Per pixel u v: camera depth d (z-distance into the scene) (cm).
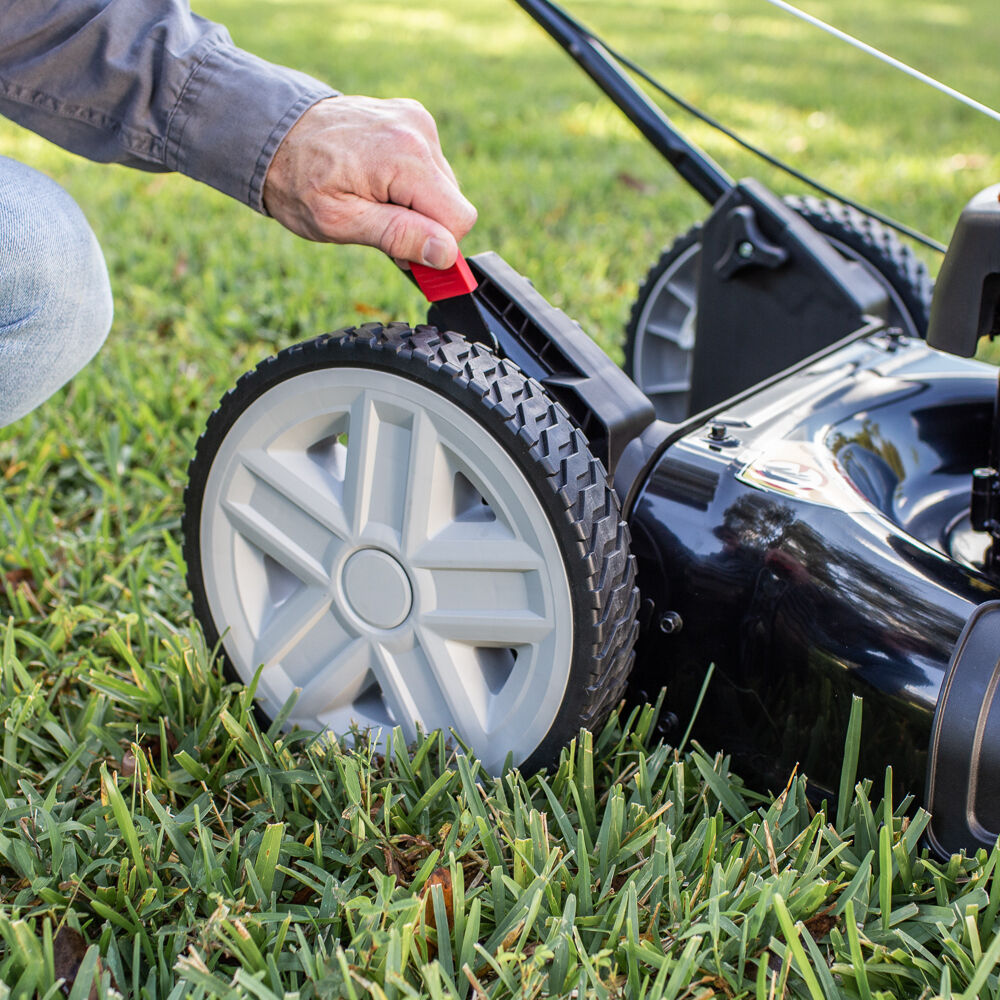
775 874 80
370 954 78
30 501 118
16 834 85
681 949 80
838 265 107
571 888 82
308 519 90
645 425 91
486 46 399
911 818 83
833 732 85
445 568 87
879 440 97
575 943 79
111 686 94
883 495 95
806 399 98
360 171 84
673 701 90
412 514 87
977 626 82
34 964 76
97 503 118
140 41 86
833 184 220
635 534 90
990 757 81
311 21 445
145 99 86
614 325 149
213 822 88
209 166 86
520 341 91
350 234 86
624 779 89
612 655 85
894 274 112
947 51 388
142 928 80
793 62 372
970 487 100
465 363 85
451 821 87
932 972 79
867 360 103
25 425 125
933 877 82
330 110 85
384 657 90
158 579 109
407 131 84
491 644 88
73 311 90
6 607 106
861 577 85
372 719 93
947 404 100
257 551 94
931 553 86
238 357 142
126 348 141
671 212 202
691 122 276
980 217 85
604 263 171
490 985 79
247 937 78
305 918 81
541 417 84
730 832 85
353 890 83
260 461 91
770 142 257
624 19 470
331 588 90
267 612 94
